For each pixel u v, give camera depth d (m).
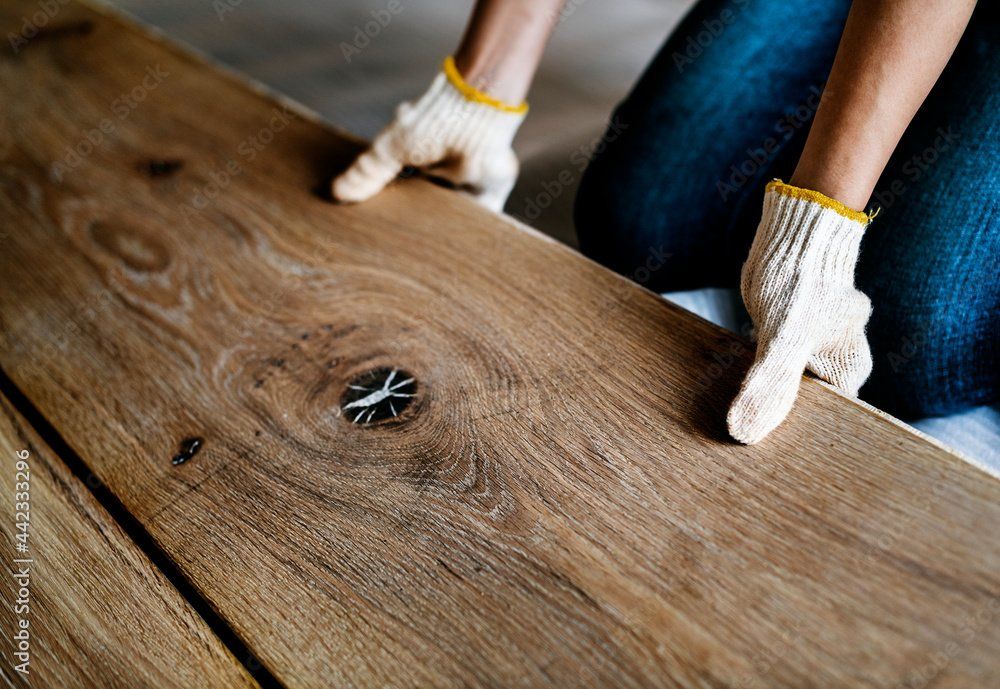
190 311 0.76
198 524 0.58
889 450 0.55
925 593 0.47
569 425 0.60
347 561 0.54
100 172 0.97
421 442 0.61
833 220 0.60
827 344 0.62
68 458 0.65
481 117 0.85
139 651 0.50
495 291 0.74
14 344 0.76
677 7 2.36
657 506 0.54
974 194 0.72
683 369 0.64
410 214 0.85
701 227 0.99
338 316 0.73
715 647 0.46
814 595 0.48
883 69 0.57
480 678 0.46
